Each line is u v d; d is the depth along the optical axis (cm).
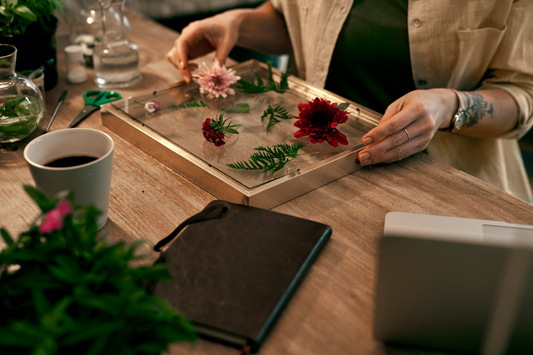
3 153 68
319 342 40
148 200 59
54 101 86
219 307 41
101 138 52
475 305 38
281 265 46
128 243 51
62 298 33
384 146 67
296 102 83
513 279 37
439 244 38
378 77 116
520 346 38
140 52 112
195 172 62
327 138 68
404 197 62
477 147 109
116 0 91
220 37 106
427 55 104
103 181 50
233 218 53
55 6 86
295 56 130
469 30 95
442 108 79
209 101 82
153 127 71
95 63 92
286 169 62
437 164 71
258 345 39
